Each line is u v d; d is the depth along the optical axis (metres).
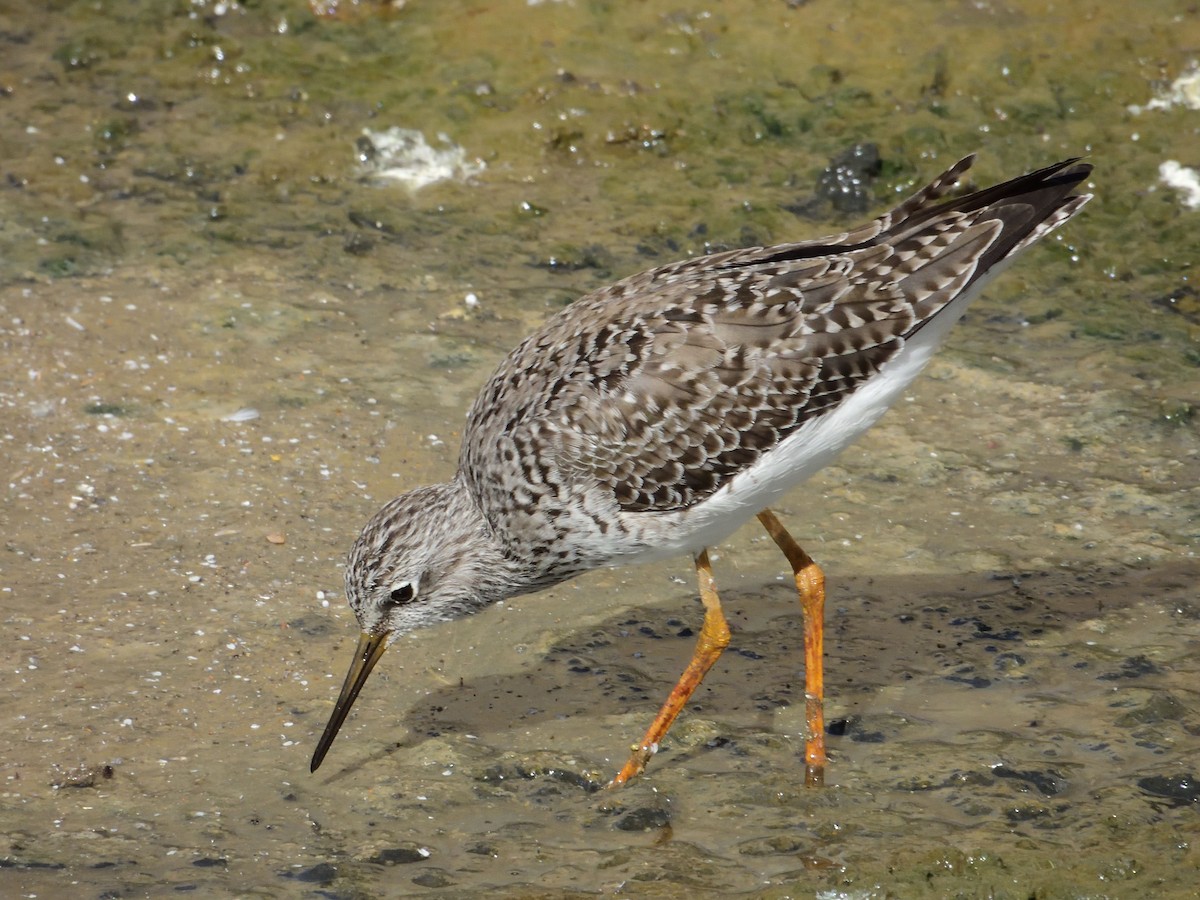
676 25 18.64
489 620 11.66
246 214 16.75
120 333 14.84
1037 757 10.02
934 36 18.00
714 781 10.02
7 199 16.81
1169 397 13.84
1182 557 11.95
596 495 9.98
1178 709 10.37
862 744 10.30
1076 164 11.24
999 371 14.38
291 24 19.56
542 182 17.16
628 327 10.00
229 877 9.08
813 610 10.25
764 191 16.70
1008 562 12.02
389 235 16.50
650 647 11.38
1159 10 17.88
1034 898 8.69
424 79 18.44
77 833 9.41
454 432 13.66
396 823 9.64
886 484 13.05
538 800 9.91
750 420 9.84
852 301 9.82
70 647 11.05
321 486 12.93
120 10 19.94
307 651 11.17
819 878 8.93
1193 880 8.75
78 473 12.97
